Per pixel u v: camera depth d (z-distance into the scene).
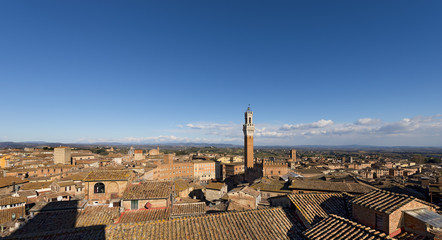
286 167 119.06
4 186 78.94
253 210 22.56
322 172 120.81
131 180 39.75
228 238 18.61
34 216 29.94
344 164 198.75
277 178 102.06
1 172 99.56
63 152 157.62
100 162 159.75
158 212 32.91
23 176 110.19
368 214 18.28
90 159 174.38
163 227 20.17
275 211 22.61
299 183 64.62
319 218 20.23
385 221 16.70
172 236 18.95
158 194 34.69
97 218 29.73
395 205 17.22
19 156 178.38
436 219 16.33
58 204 32.28
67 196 76.00
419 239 15.45
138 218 31.11
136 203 33.84
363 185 60.59
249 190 53.00
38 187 84.62
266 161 120.69
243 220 20.97
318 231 17.75
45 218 29.48
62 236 19.77
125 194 34.25
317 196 23.94
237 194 51.59
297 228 20.39
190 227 20.05
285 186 69.12
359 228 16.64
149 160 187.50
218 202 59.72
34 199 74.19
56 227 27.50
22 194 73.31
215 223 20.53
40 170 117.75
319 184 62.94
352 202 19.91
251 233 19.28
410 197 17.94
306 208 21.56
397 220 16.73
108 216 30.33
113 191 36.34
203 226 20.14
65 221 28.81
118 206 34.09
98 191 36.53
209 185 95.19
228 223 20.55
